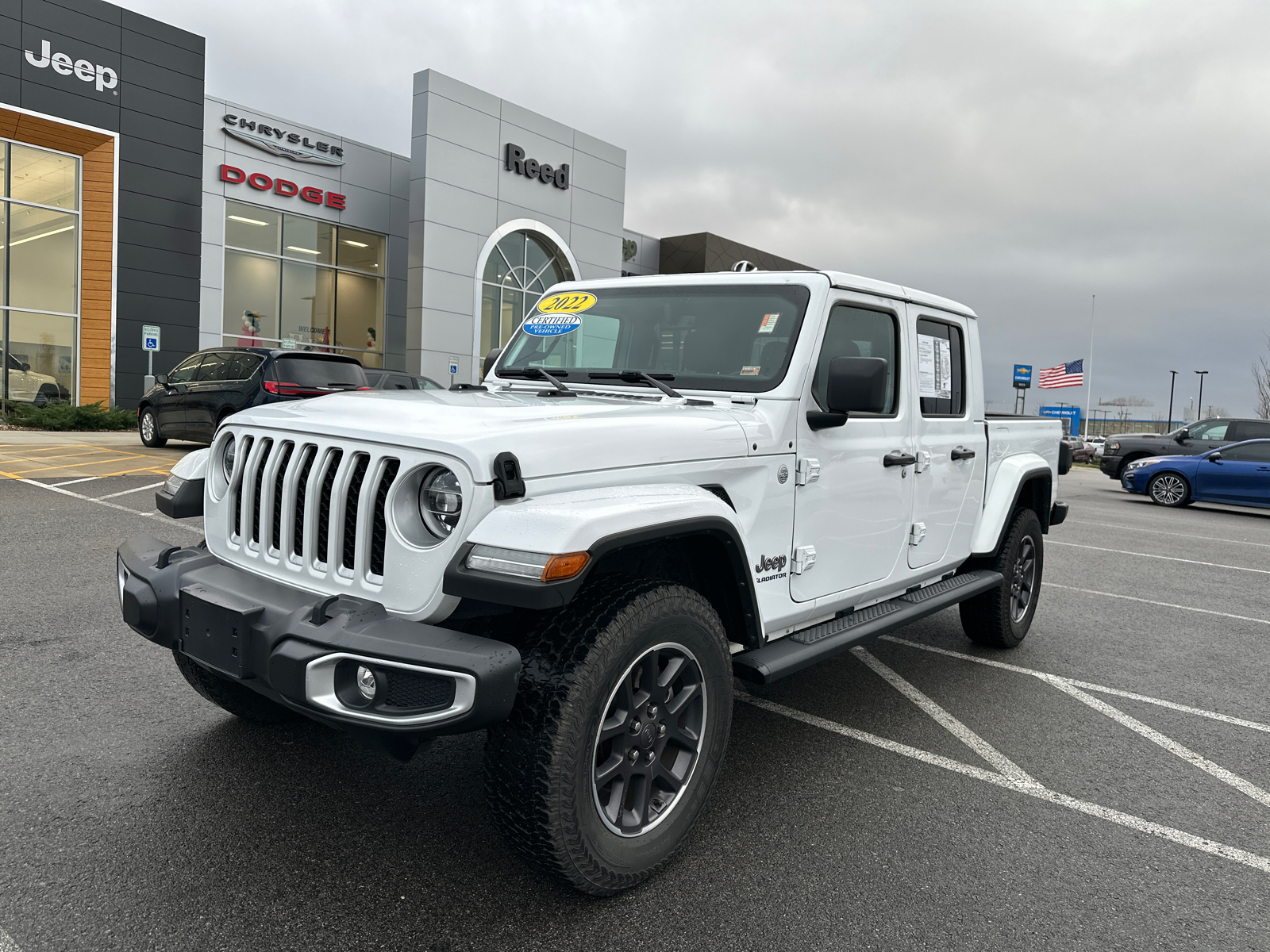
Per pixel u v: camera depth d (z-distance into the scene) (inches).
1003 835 116.0
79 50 727.7
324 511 98.5
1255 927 96.1
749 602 111.6
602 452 96.7
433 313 878.4
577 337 149.3
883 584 149.1
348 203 927.0
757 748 143.6
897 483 149.6
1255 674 199.3
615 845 94.3
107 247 761.6
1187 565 356.5
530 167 957.8
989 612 200.5
